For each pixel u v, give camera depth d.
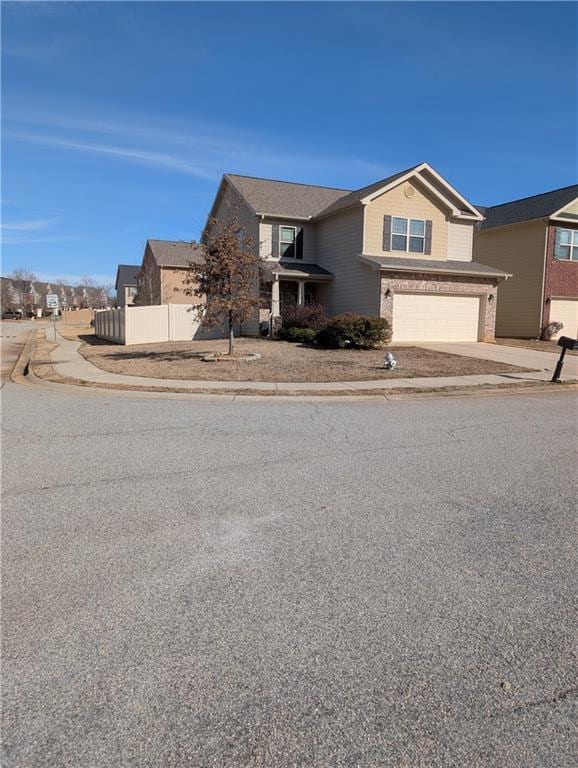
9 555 3.38
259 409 8.51
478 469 5.25
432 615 2.76
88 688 2.22
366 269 19.64
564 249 24.14
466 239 22.67
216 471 5.11
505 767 1.87
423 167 20.55
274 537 3.66
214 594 2.94
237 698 2.18
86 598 2.89
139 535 3.68
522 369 13.53
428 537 3.68
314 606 2.83
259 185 24.58
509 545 3.57
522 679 2.30
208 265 14.20
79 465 5.30
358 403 9.20
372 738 1.99
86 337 28.84
